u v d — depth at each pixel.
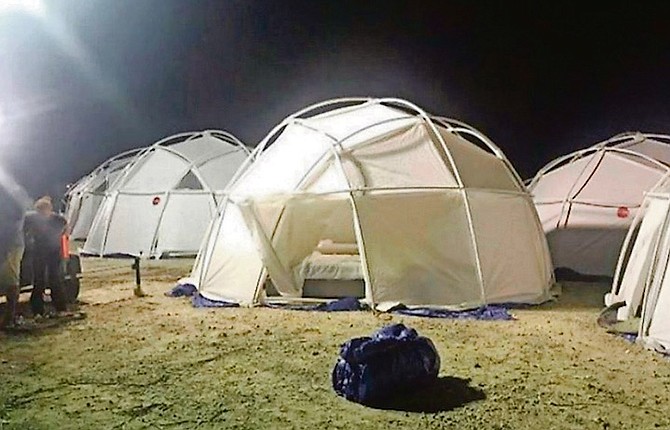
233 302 10.56
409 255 10.31
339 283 10.73
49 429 5.44
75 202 22.92
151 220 16.98
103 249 17.02
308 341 8.15
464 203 10.56
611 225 13.74
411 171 10.80
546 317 9.66
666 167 14.03
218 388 6.39
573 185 14.62
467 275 10.31
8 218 8.70
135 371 6.91
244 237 11.05
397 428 5.45
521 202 11.52
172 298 11.12
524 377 6.74
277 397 6.16
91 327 8.87
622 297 10.14
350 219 11.09
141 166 18.14
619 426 5.49
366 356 6.06
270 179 11.33
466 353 7.61
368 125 11.45
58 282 9.76
